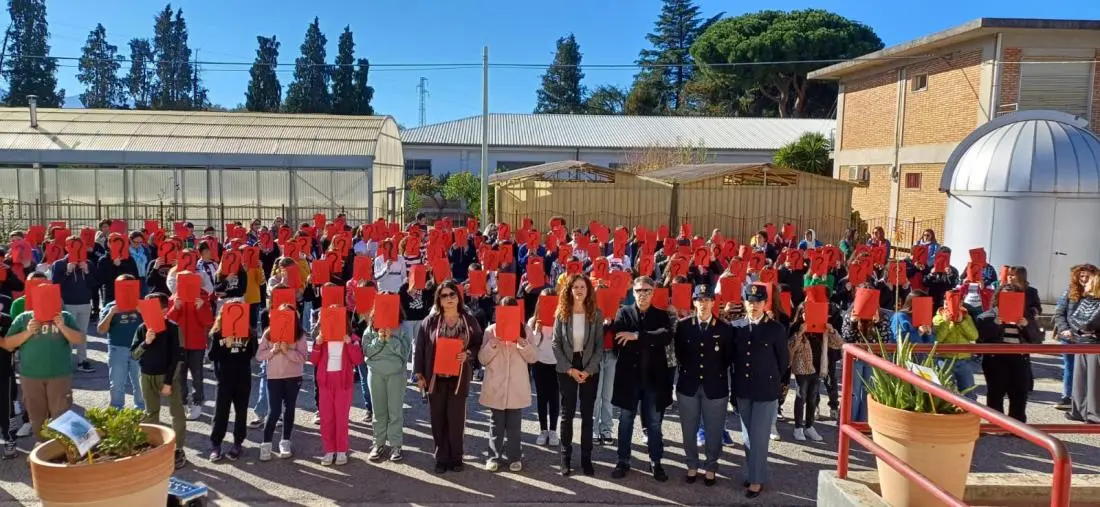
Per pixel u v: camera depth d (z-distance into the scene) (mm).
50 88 59656
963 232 16797
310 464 7082
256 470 6906
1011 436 8141
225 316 6910
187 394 8523
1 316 6988
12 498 6195
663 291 6918
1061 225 15359
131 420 4324
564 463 6895
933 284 11938
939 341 8172
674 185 22609
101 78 73312
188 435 7836
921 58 24500
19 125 23156
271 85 61531
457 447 6934
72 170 22516
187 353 8336
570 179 23406
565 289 6750
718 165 26109
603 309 7332
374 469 7000
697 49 58375
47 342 6926
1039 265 15516
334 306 6934
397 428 7195
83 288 10070
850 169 29266
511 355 6938
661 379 6707
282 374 7070
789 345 7918
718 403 6605
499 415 6941
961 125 22469
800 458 7445
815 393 7969
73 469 3877
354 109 61344
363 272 10000
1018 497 5176
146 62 72438
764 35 54938
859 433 4934
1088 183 15242
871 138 27875
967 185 16672
